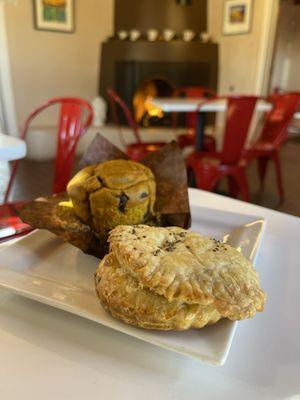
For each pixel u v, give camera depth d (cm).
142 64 359
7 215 67
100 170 53
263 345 36
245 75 350
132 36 360
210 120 377
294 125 473
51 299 39
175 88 367
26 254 50
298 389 31
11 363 33
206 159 199
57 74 360
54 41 346
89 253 50
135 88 368
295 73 505
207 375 32
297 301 44
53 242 54
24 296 41
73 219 54
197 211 68
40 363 33
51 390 30
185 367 33
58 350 35
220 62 377
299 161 356
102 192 50
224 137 186
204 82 372
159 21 366
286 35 484
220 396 30
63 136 131
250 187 268
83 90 382
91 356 34
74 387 31
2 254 48
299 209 228
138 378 32
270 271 51
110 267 37
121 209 50
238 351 35
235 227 63
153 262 33
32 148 329
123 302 33
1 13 309
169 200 58
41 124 363
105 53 366
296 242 60
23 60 334
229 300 31
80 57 369
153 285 31
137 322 33
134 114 376
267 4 316
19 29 323
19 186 230
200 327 33
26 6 320
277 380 32
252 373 33
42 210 55
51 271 47
